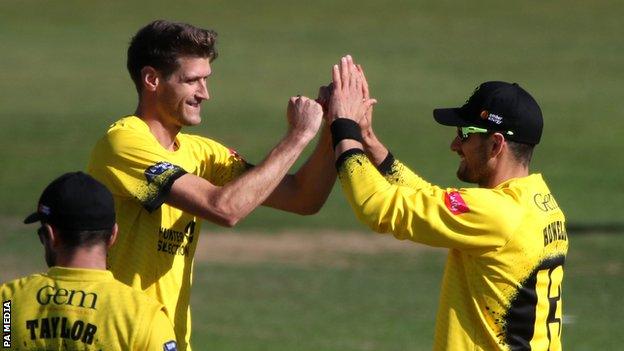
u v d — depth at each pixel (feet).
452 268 76.89
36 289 66.28
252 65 490.49
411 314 190.70
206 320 185.37
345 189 76.74
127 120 78.95
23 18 590.55
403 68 488.44
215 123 380.37
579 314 189.67
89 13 604.08
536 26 575.38
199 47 78.28
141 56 78.64
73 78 459.73
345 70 81.30
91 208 66.08
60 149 344.49
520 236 74.69
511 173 77.87
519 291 75.20
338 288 211.41
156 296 79.00
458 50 526.57
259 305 197.06
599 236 251.39
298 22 588.50
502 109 76.95
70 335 65.16
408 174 86.38
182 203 75.66
